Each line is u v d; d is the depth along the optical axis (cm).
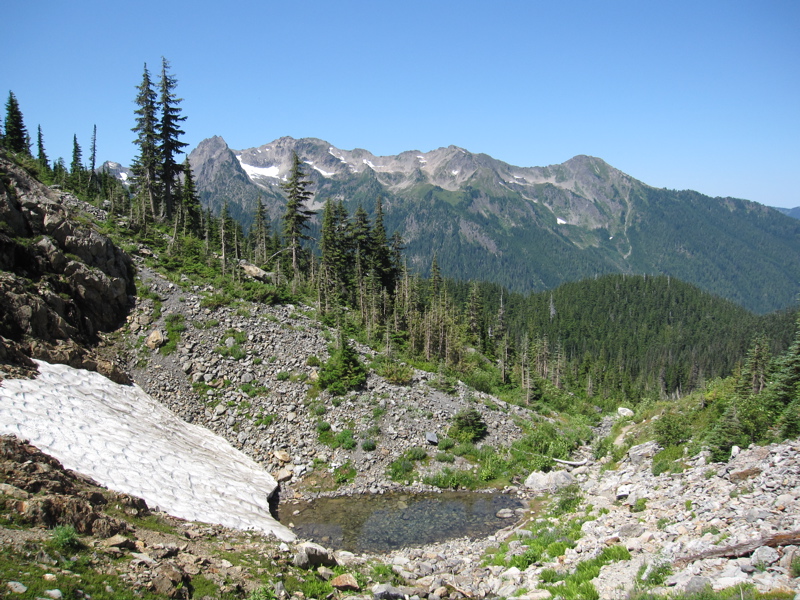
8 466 1354
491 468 3108
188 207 5916
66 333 2703
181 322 3488
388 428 3250
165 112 5203
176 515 1742
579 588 1308
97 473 1752
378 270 6931
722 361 15950
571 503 2352
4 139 6119
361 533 2281
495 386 5772
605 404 7831
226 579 1303
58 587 968
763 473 1634
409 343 5469
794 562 1020
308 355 3622
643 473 2395
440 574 1792
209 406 3031
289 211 5728
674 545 1352
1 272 2559
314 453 2961
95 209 4791
